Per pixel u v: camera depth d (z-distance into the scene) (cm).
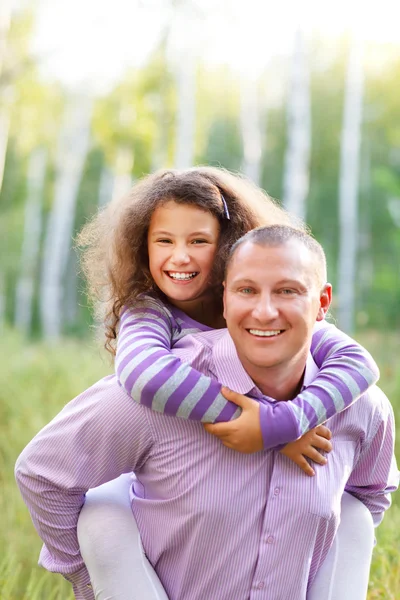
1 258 2516
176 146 1547
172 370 190
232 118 2572
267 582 192
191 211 226
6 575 314
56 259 2017
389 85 2244
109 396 199
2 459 484
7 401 611
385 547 309
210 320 242
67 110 1936
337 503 200
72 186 1988
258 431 185
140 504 205
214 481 191
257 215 241
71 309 2648
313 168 2420
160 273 228
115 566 198
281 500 191
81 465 200
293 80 1594
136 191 234
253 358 189
